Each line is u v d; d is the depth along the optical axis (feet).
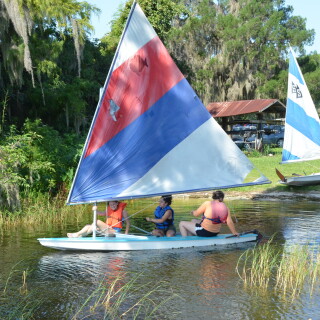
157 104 33.78
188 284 24.21
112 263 28.50
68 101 76.89
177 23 174.81
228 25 156.56
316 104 176.14
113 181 32.89
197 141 34.47
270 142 119.24
